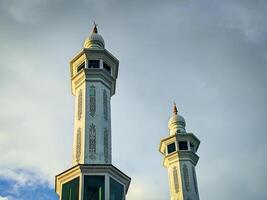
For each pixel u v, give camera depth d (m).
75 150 29.52
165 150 42.50
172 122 44.34
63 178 28.53
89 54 33.66
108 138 30.20
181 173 40.03
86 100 31.39
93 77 32.59
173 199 39.25
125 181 29.14
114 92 34.28
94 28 37.03
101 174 27.88
